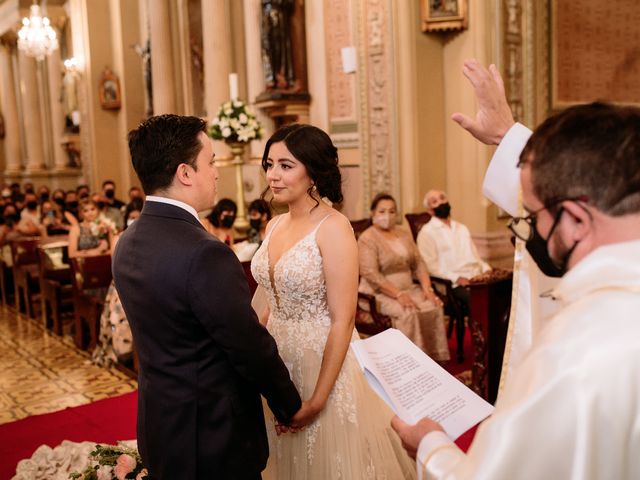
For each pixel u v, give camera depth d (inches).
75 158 661.3
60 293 286.8
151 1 469.4
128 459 101.8
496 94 74.1
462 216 296.0
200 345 73.9
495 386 166.7
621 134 39.1
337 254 90.4
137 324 75.5
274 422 97.5
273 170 92.7
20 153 832.3
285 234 96.8
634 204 38.7
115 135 553.3
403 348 73.4
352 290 90.9
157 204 76.4
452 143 295.6
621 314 36.7
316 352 93.8
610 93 311.1
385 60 288.8
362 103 298.8
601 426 34.9
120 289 76.8
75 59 558.9
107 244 297.1
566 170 39.7
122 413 188.1
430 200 241.3
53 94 663.1
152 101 500.4
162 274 71.8
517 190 71.9
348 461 92.4
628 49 309.3
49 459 142.3
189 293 71.0
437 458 45.7
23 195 557.0
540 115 298.5
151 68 493.4
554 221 41.2
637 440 35.1
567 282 40.0
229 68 393.1
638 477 35.2
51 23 605.6
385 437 100.3
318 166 91.4
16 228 405.7
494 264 291.9
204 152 77.6
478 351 162.9
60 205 508.7
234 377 76.5
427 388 66.9
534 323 75.1
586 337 36.6
